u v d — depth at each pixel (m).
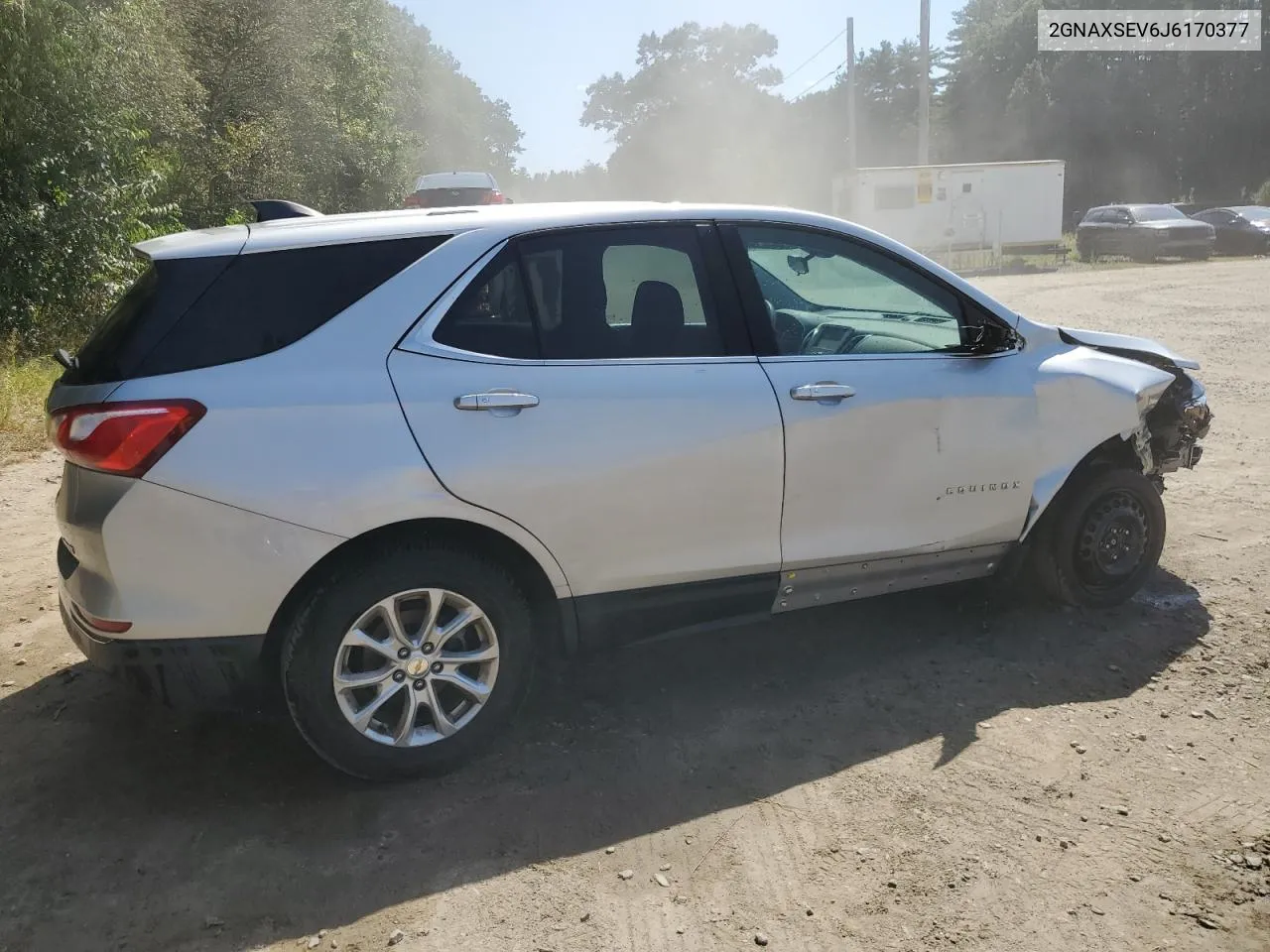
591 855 2.94
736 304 3.67
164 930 2.65
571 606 3.44
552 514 3.29
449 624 3.26
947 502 3.98
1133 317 14.10
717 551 3.58
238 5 19.69
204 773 3.38
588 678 4.06
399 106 44.62
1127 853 2.90
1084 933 2.60
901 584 4.03
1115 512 4.44
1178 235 24.94
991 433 4.03
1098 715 3.67
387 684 3.18
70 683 4.02
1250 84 52.00
